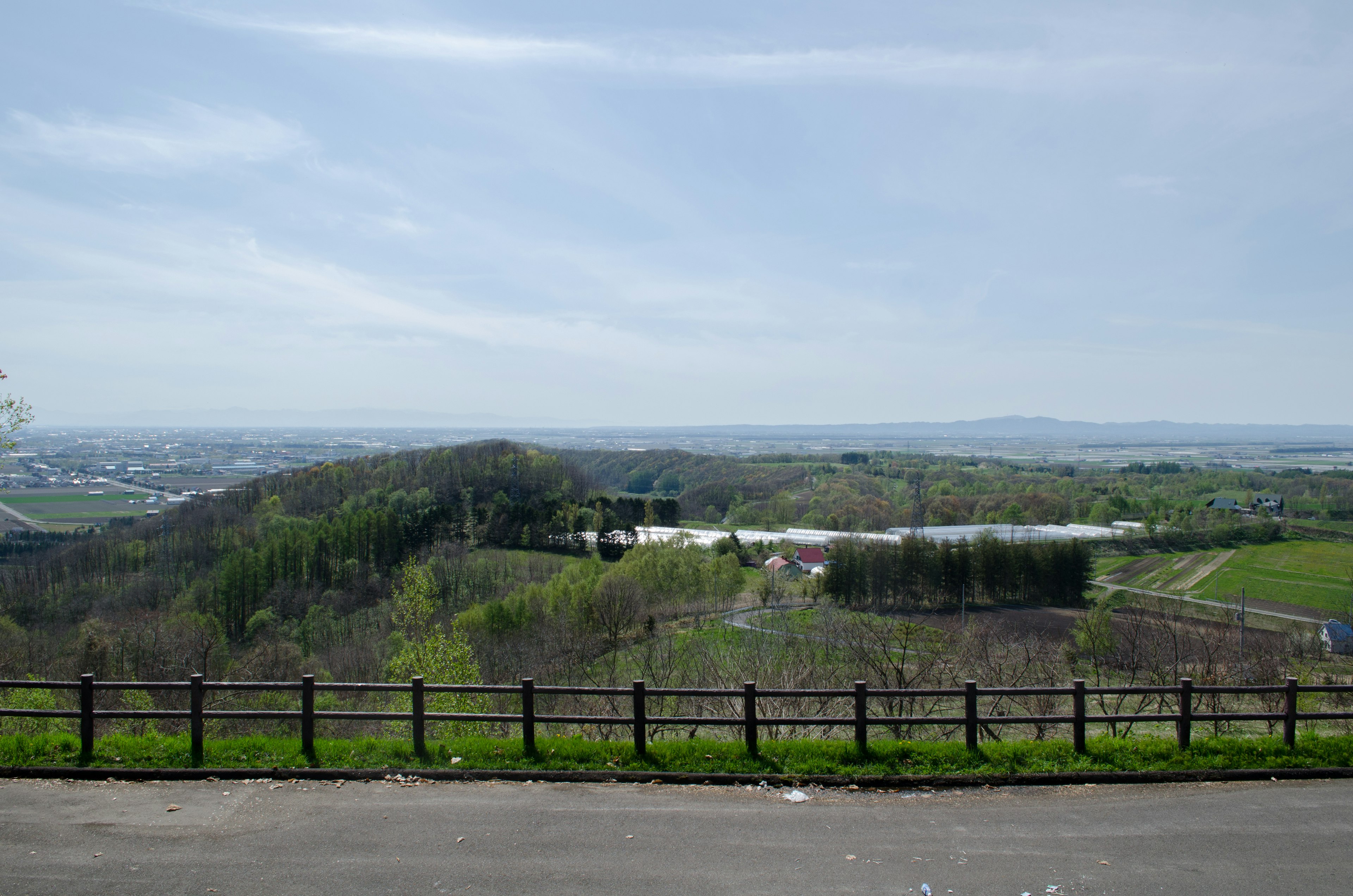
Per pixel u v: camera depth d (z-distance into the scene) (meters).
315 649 54.47
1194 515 91.12
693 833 8.29
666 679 22.72
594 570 63.56
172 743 10.44
